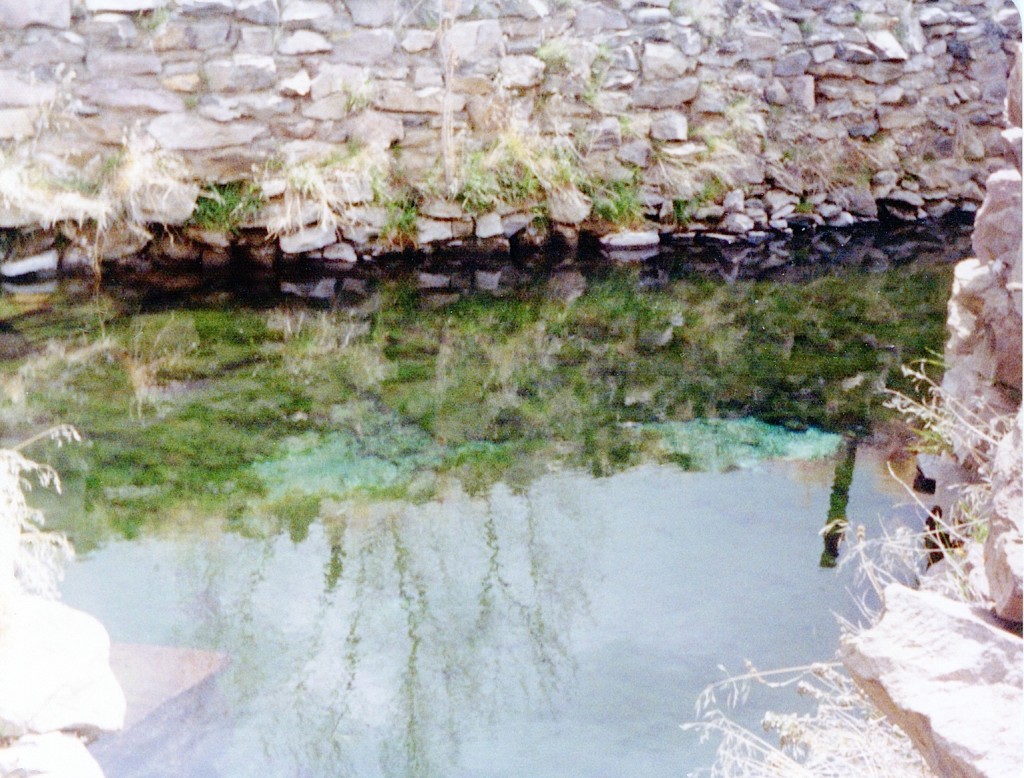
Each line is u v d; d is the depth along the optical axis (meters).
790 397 4.50
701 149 7.05
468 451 3.98
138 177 5.92
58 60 5.76
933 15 7.53
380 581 3.12
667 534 3.37
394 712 2.54
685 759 2.38
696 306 5.73
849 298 5.88
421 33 6.26
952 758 1.61
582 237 6.83
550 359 4.95
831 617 2.90
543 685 2.64
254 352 4.91
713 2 7.03
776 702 2.56
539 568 3.17
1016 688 1.64
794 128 7.35
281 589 3.07
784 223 7.24
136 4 5.79
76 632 2.64
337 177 6.23
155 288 5.75
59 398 4.32
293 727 2.48
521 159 6.56
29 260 5.79
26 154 5.80
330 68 6.16
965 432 3.38
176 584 3.08
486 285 6.02
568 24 6.68
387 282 6.00
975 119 7.71
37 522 3.39
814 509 3.51
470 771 2.34
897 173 7.66
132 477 3.71
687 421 4.27
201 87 5.98
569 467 3.86
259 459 3.88
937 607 1.79
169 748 2.39
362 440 4.05
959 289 3.54
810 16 7.34
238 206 6.09
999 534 1.91
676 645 2.79
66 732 2.38
